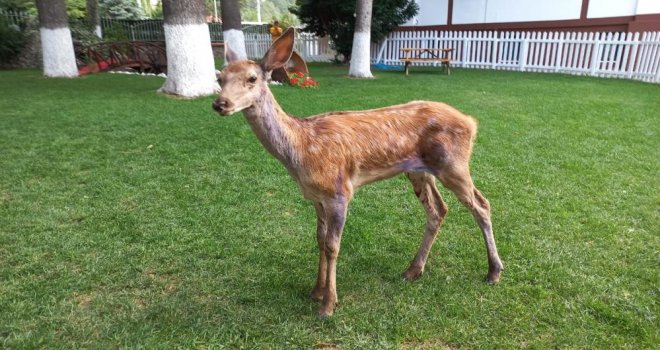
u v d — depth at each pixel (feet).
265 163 19.03
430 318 9.76
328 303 9.87
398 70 57.21
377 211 15.03
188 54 32.60
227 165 18.79
